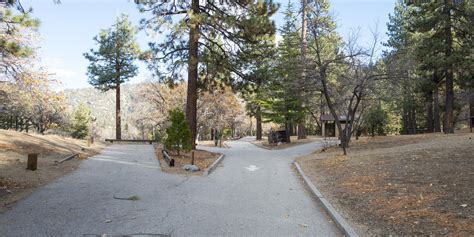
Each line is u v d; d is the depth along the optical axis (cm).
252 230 638
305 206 852
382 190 884
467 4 2502
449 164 1034
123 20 4131
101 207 782
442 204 685
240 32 2117
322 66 1978
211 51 2212
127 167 1510
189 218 710
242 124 7469
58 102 3073
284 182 1231
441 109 4022
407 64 1994
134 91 5409
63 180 1114
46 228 617
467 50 2469
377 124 3353
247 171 1521
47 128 4022
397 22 4172
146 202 848
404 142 2169
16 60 1523
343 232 626
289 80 2273
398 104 4106
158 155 2086
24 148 1703
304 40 2875
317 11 2388
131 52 4009
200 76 2534
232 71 2292
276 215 757
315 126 6488
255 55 2253
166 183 1135
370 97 2398
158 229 629
